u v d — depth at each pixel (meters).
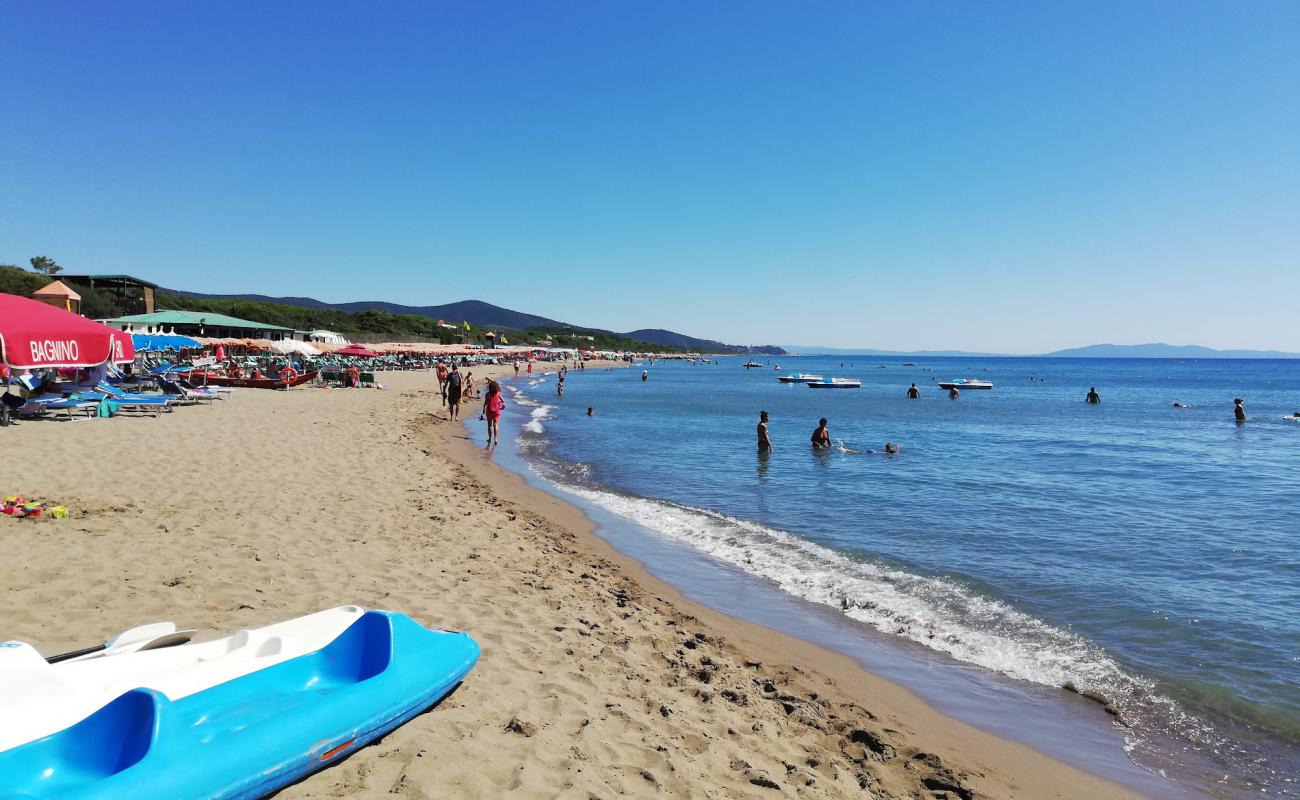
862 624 6.95
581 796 3.37
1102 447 22.17
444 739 3.73
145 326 36.75
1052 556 9.38
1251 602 7.65
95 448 12.32
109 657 3.69
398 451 15.12
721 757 4.00
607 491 13.63
